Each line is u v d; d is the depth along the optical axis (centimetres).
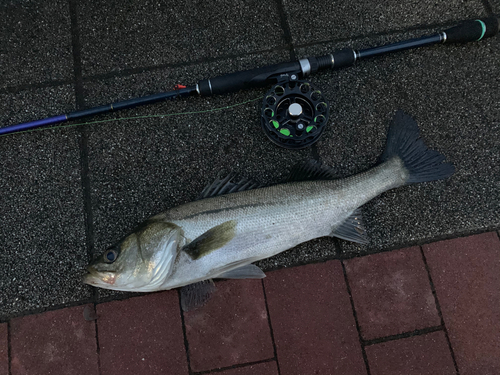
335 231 51
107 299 51
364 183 51
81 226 53
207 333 51
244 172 55
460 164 55
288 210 49
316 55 57
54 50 56
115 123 55
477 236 53
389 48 55
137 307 51
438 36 55
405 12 58
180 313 51
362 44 58
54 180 54
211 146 55
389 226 53
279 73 53
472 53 57
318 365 50
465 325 51
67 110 55
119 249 47
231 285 51
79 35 57
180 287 51
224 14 58
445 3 58
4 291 51
